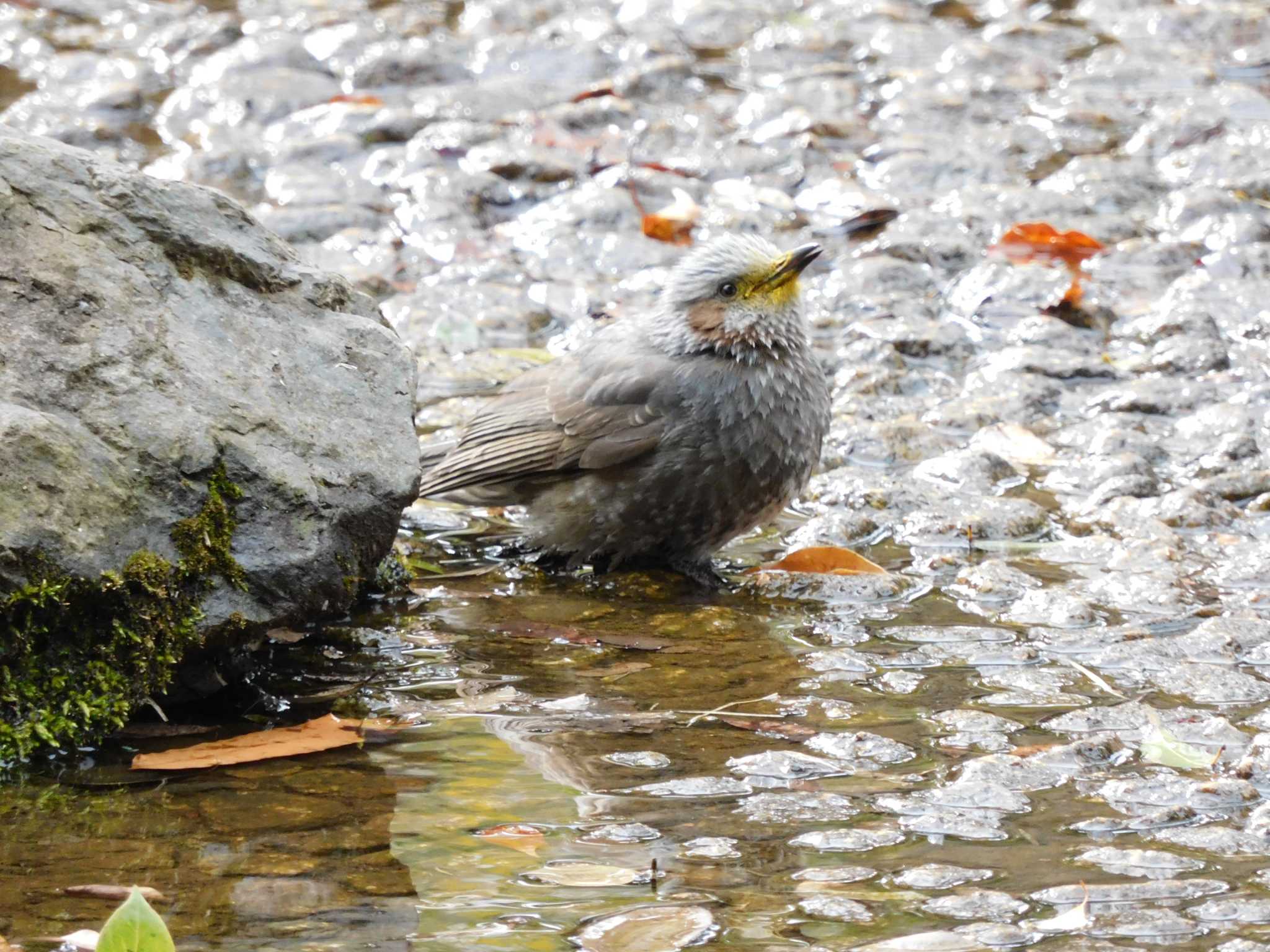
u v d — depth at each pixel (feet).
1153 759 26.25
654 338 38.68
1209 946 20.16
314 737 27.45
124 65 72.02
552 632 33.22
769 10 80.28
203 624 27.63
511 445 38.78
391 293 54.24
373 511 29.66
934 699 29.17
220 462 27.94
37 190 28.91
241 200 60.23
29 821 24.14
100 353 27.84
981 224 58.23
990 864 22.52
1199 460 42.11
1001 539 38.22
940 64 72.74
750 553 38.63
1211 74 70.90
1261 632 31.81
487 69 72.69
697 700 29.30
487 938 20.45
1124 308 52.37
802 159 64.03
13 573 25.59
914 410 46.14
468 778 25.75
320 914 21.16
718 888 21.83
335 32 74.18
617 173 62.54
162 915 21.11
